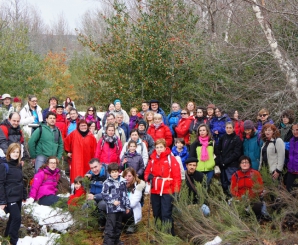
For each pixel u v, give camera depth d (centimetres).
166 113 1509
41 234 606
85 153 808
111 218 593
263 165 705
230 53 1203
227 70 1255
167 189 603
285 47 1048
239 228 540
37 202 693
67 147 826
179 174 608
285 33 996
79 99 2289
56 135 790
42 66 2075
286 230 586
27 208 645
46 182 705
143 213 729
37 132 773
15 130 714
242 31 1170
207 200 601
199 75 1364
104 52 1630
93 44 1653
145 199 804
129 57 1506
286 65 892
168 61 1488
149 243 568
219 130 891
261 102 972
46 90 2255
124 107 1537
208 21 1570
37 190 698
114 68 1570
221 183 753
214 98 1294
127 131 936
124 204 598
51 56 2733
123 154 764
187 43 1438
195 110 989
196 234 565
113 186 597
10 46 1952
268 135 718
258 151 748
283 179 732
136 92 1523
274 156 712
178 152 814
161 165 612
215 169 759
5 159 561
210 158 739
